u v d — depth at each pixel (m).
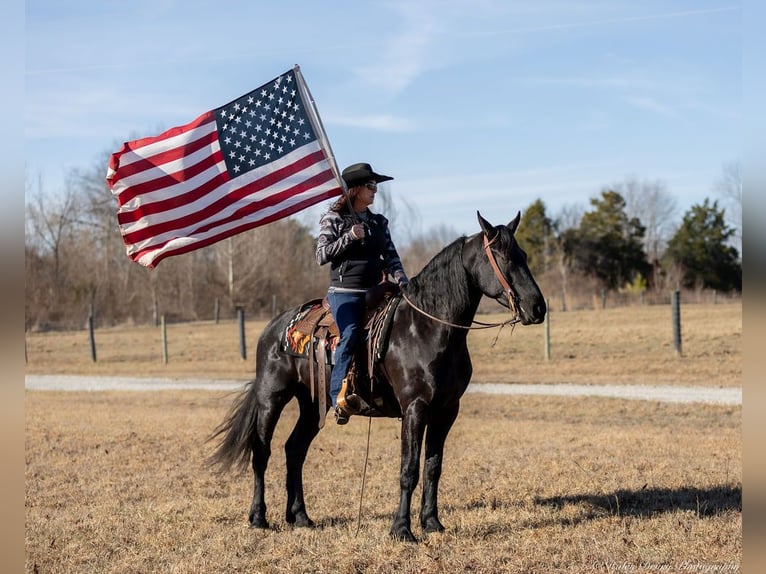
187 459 10.23
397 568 5.88
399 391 6.53
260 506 7.16
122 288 52.97
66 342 33.84
